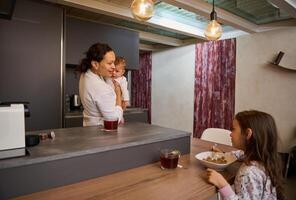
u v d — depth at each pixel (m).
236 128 1.22
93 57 1.62
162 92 4.98
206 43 4.04
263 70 3.29
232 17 2.91
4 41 2.32
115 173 1.14
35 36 2.51
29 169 0.91
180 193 0.94
